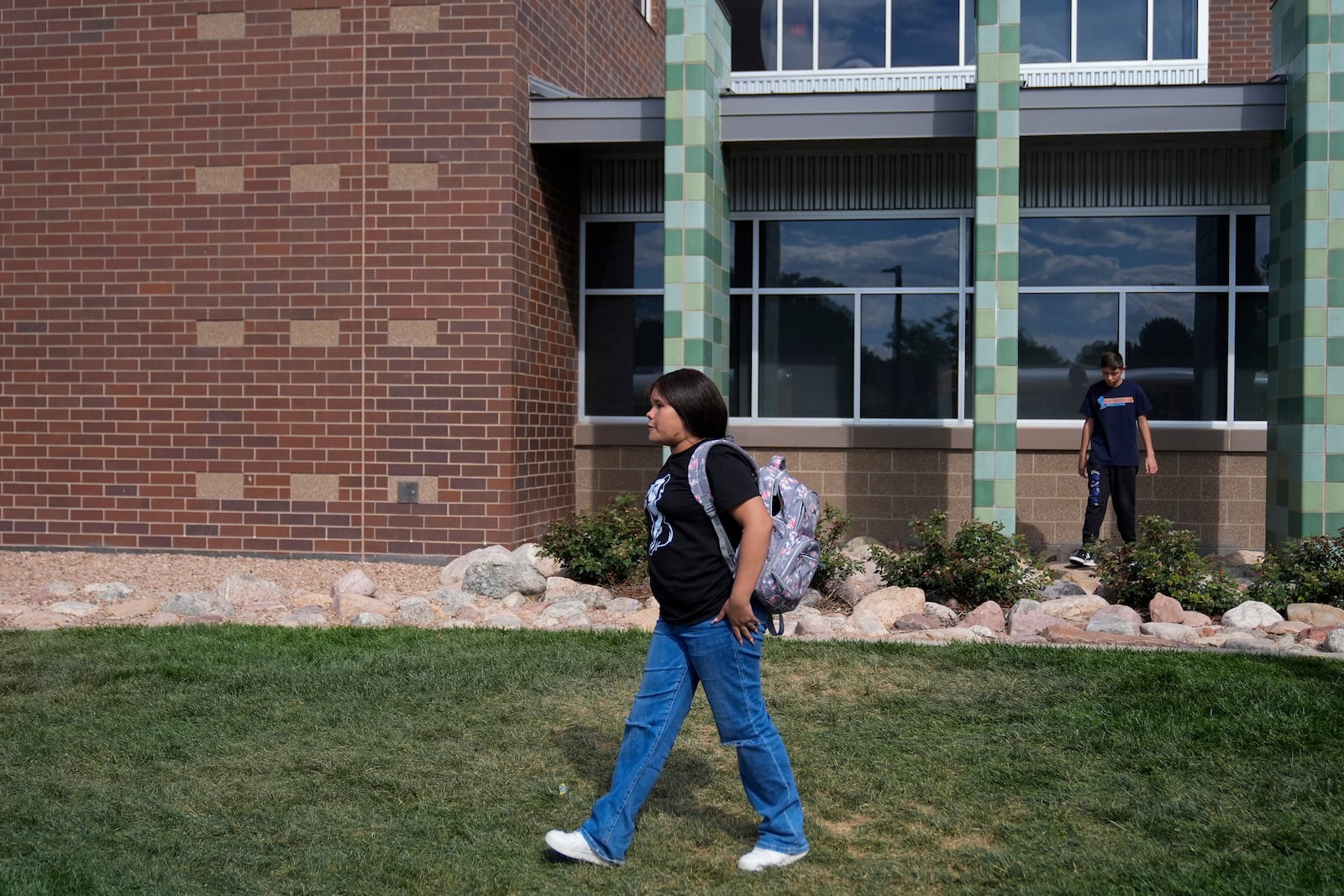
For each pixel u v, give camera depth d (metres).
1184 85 10.95
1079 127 11.09
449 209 11.27
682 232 11.11
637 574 9.79
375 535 11.39
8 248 11.81
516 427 11.38
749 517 3.92
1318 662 6.76
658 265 13.09
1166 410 12.48
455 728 5.66
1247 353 12.37
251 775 5.04
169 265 11.60
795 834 4.12
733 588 3.94
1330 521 10.22
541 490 12.11
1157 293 12.48
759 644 4.07
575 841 4.12
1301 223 10.32
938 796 4.77
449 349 11.28
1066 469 12.48
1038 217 12.61
